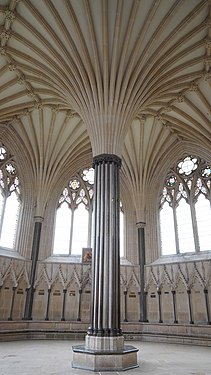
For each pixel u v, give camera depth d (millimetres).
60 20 14039
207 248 19844
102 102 14883
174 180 23062
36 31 14703
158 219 22766
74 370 9297
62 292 20062
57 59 15289
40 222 21688
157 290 20094
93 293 11484
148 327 19562
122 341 10859
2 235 20188
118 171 13844
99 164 13781
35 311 19406
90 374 8820
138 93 15602
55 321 19172
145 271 21141
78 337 19031
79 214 23016
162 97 18312
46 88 18359
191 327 18156
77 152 23594
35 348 14297
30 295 19547
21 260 20094
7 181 21297
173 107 20141
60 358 11406
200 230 20562
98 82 14977
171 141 23422
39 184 22422
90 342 10680
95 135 14555
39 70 16672
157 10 13711
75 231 22438
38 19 14062
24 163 22516
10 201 21266
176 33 14484
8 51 15883
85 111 15352
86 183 23938
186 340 17953
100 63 15023
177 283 19625
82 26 14375
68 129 22109
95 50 14656
